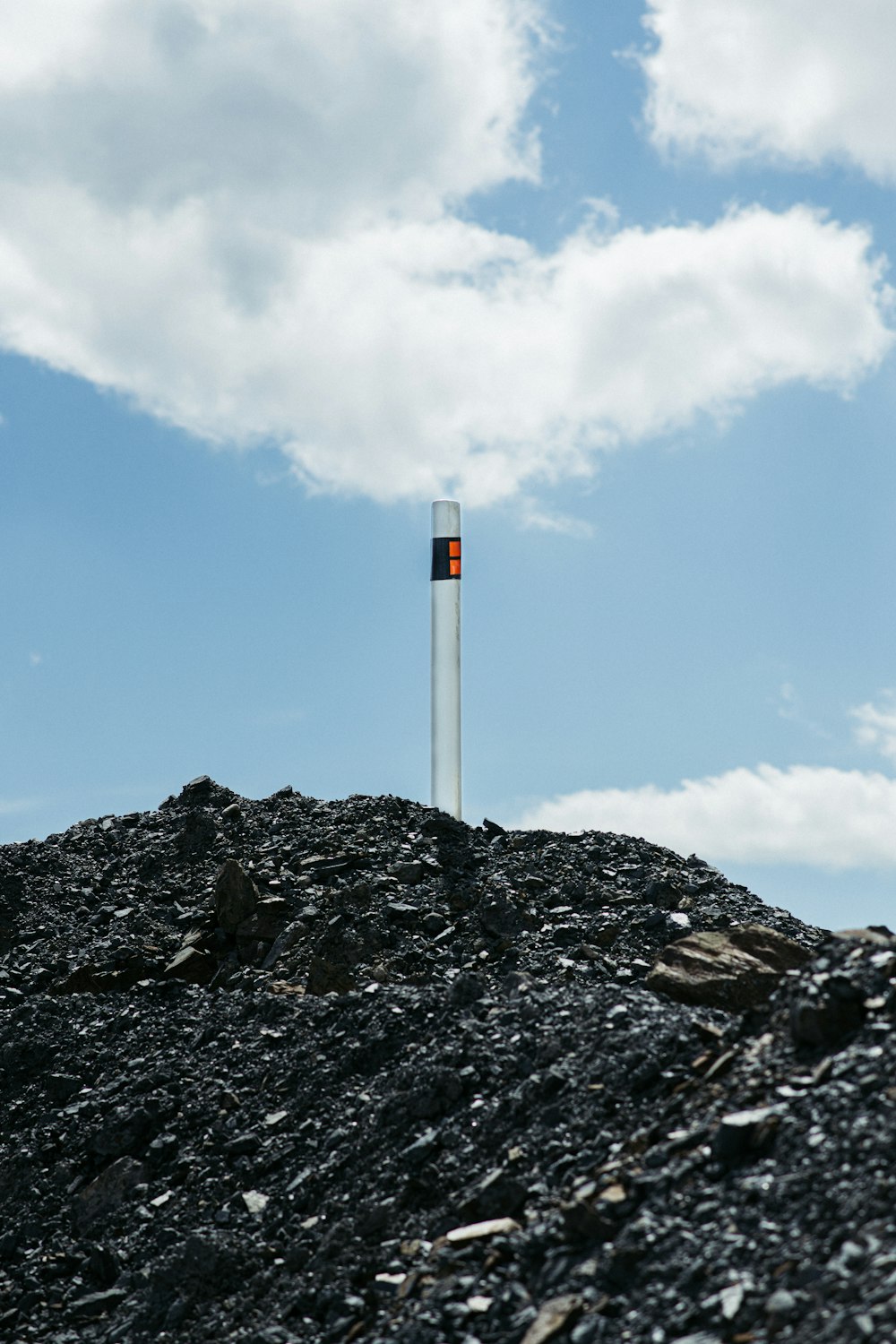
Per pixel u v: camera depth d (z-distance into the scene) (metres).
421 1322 5.21
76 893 12.97
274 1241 6.81
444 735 15.00
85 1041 9.90
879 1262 4.21
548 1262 5.27
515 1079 7.34
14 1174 8.36
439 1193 6.49
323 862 12.74
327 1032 8.97
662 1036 7.08
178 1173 7.84
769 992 8.50
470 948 11.00
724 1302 4.37
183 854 13.73
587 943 10.98
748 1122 5.39
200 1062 9.17
